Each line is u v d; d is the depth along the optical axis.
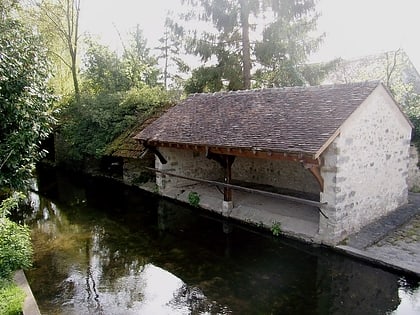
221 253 7.62
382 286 5.98
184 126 11.02
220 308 5.49
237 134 8.84
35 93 7.49
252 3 15.32
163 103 14.83
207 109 11.52
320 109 8.06
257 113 9.52
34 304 5.04
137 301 5.77
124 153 13.57
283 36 15.05
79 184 15.10
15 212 11.12
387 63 15.29
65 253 7.78
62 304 5.71
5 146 7.10
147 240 8.49
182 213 10.61
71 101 18.09
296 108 8.74
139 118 14.77
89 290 6.15
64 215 10.69
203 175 13.33
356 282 6.17
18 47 7.26
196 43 16.25
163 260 7.34
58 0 17.78
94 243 8.36
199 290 6.07
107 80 20.75
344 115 7.20
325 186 7.29
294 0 14.80
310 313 5.29
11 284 5.30
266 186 12.48
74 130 16.69
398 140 9.03
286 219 8.58
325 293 5.85
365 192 7.95
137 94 15.62
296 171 11.77
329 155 7.14
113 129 15.19
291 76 15.36
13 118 7.16
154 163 13.23
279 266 6.91
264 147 7.63
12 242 6.27
